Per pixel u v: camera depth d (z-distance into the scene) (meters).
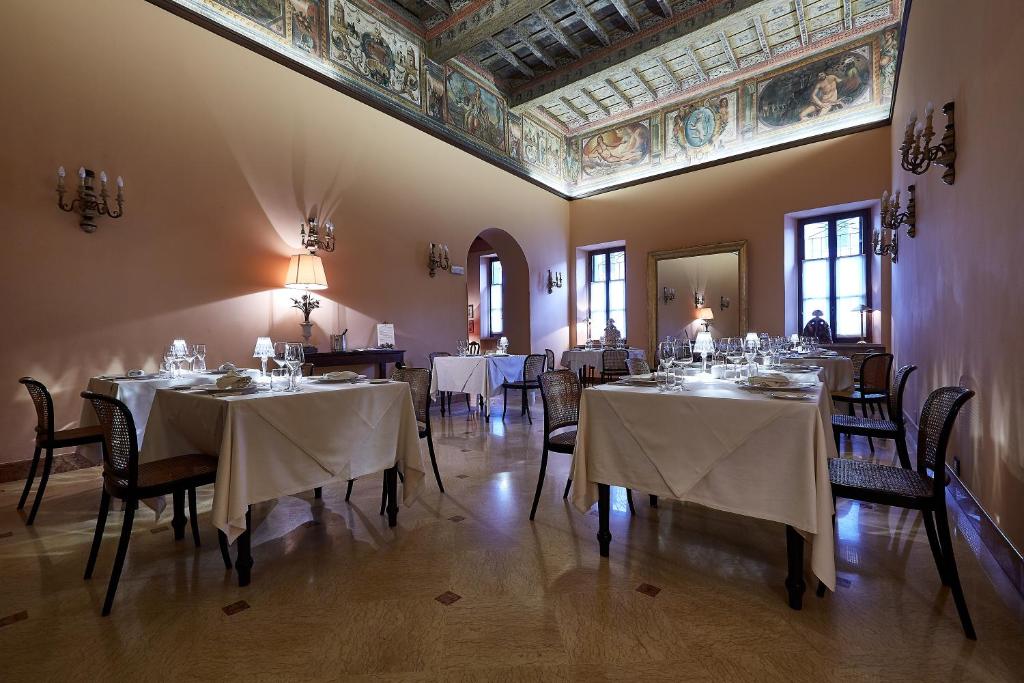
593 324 10.60
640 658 1.66
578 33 7.33
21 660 1.67
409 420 2.93
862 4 6.75
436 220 7.23
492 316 11.60
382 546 2.55
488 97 8.29
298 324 5.47
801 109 7.79
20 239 3.69
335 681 1.57
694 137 8.84
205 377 3.68
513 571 2.27
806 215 8.02
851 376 4.88
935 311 3.76
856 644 1.71
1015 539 2.08
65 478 3.75
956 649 1.67
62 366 3.87
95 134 4.05
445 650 1.72
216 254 4.82
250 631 1.83
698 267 8.77
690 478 2.17
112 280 4.14
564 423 3.05
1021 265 2.02
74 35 3.95
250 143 5.11
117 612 1.95
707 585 2.13
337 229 5.91
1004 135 2.21
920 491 1.91
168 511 3.07
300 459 2.40
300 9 5.58
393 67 6.64
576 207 10.33
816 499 1.89
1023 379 2.00
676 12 6.84
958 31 2.96
